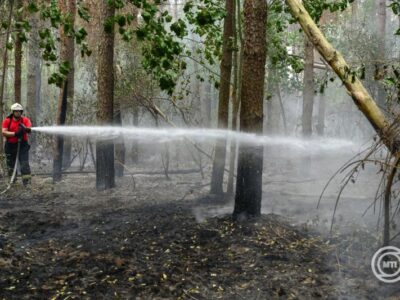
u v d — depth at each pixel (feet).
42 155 45.62
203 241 17.49
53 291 13.26
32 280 13.94
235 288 13.75
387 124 14.05
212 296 13.25
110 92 28.50
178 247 16.96
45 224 20.16
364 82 34.35
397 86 15.25
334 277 14.43
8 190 28.43
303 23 15.07
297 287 13.76
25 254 16.20
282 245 16.98
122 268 14.93
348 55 44.80
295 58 31.63
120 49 33.60
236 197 19.67
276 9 27.27
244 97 19.16
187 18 26.86
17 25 22.47
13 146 30.40
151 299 12.94
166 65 23.81
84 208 23.40
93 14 39.19
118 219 20.94
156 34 23.06
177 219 20.48
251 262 15.60
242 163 19.39
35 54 40.14
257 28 18.81
